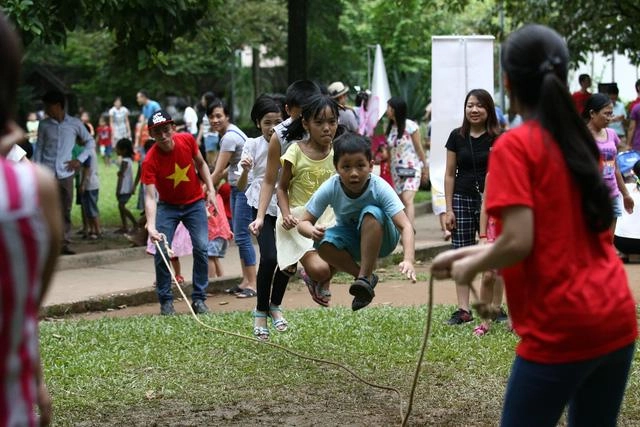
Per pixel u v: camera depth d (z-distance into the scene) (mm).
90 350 7957
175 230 10336
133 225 16156
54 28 13320
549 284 3537
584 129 3631
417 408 6281
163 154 9484
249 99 40125
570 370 3547
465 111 8562
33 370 2713
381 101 17062
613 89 19562
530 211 3502
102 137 33406
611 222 3607
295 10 16984
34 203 2658
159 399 6570
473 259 3590
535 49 3635
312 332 8406
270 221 8070
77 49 39594
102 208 20516
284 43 37531
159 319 9250
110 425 6027
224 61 37719
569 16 20781
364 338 8164
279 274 8266
